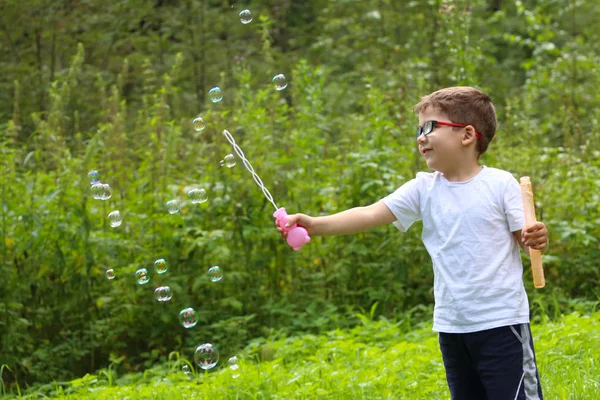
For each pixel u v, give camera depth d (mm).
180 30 16000
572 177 8539
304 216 3635
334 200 7910
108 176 7863
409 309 7879
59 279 7242
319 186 7906
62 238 7145
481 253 3430
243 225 7531
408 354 5691
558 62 13414
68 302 7238
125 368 7348
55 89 8273
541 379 4754
